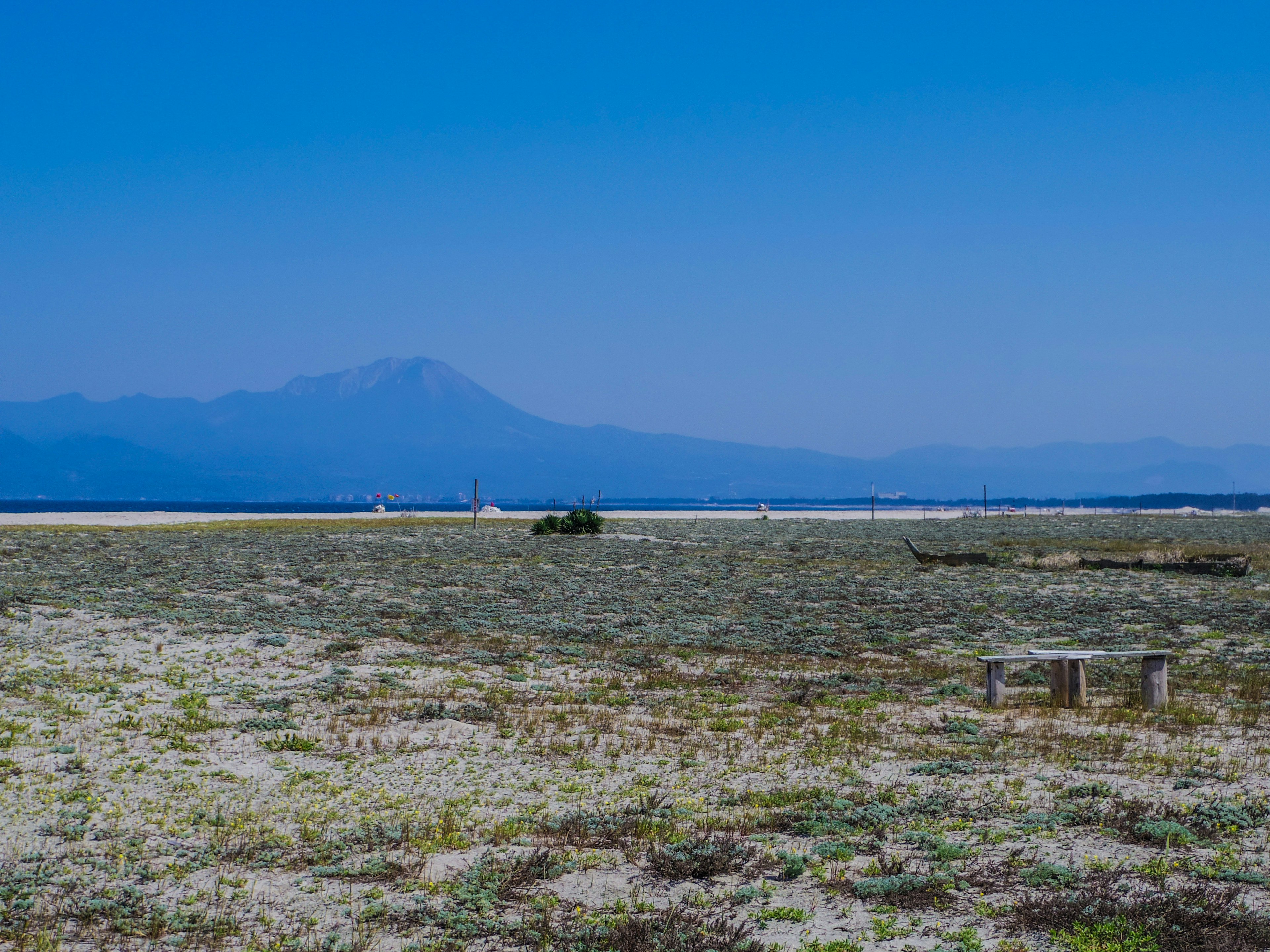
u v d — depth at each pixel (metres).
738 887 9.41
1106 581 42.78
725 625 29.39
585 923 8.52
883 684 20.70
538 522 76.50
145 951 7.98
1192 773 13.09
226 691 18.52
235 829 11.02
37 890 9.17
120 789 12.35
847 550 62.66
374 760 14.12
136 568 41.09
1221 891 8.80
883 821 11.25
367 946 8.09
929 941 8.05
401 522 97.25
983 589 39.59
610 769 13.95
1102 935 7.94
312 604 31.61
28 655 21.30
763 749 15.05
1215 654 24.45
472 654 23.11
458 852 10.45
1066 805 11.81
